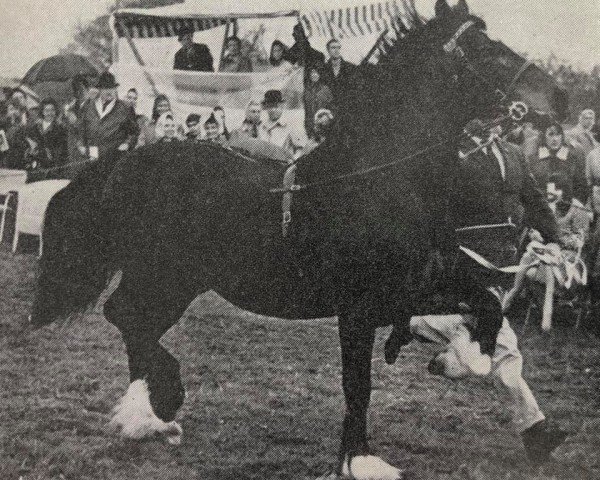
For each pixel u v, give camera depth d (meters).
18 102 6.58
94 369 5.48
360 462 4.58
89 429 5.17
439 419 5.10
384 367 5.25
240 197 4.92
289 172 4.79
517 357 5.03
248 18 6.49
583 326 5.56
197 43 6.62
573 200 5.79
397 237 4.49
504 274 5.16
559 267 5.55
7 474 4.88
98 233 5.21
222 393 5.25
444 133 4.57
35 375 5.46
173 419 5.10
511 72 4.61
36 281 5.30
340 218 4.56
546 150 5.83
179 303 5.12
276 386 5.27
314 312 4.74
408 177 4.54
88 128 6.60
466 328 4.91
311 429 5.11
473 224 5.07
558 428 4.94
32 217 6.42
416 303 4.57
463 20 4.60
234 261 4.89
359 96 4.65
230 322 5.50
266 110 6.48
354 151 4.61
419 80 4.59
